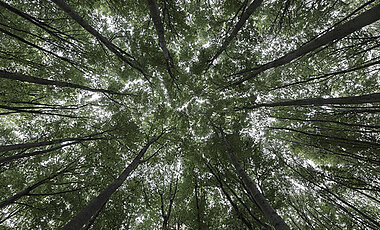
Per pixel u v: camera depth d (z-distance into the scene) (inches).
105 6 281.4
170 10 259.1
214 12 295.4
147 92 354.9
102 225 255.3
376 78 295.4
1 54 245.0
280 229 148.5
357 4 269.0
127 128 311.4
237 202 280.5
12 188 254.2
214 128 317.7
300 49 190.1
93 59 275.3
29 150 288.5
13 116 310.3
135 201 302.0
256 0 184.7
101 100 338.0
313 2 246.4
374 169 280.5
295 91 350.0
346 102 181.0
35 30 266.4
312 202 325.7
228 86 302.4
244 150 280.4
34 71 279.4
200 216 256.5
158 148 383.9
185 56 307.3
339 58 291.1
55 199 264.5
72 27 279.7
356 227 286.2
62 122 328.8
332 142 306.2
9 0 231.6
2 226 246.1
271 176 297.6
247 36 282.0
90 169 305.4
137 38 271.6
